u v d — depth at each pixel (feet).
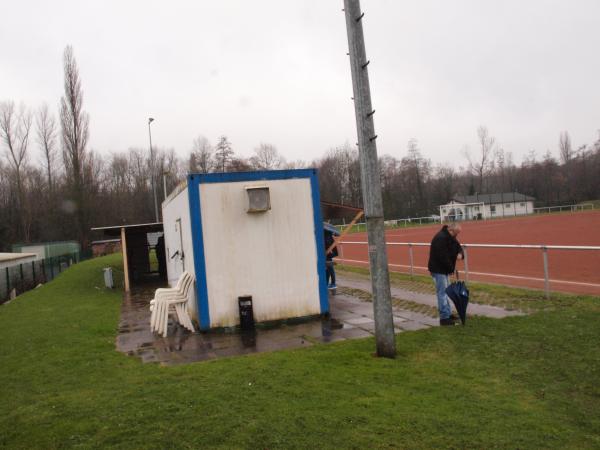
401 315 30.12
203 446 13.00
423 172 298.35
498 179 339.77
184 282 30.42
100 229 59.36
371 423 14.14
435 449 12.78
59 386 19.30
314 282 32.01
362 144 21.79
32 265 78.54
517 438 13.33
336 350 22.63
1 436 14.30
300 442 13.10
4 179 196.65
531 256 63.98
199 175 30.09
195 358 23.47
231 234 30.48
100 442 13.42
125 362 22.79
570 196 295.48
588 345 20.79
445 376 18.44
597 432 13.80
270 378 18.28
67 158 144.56
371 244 21.61
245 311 29.81
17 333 31.42
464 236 119.96
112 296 50.85
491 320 26.48
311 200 32.19
